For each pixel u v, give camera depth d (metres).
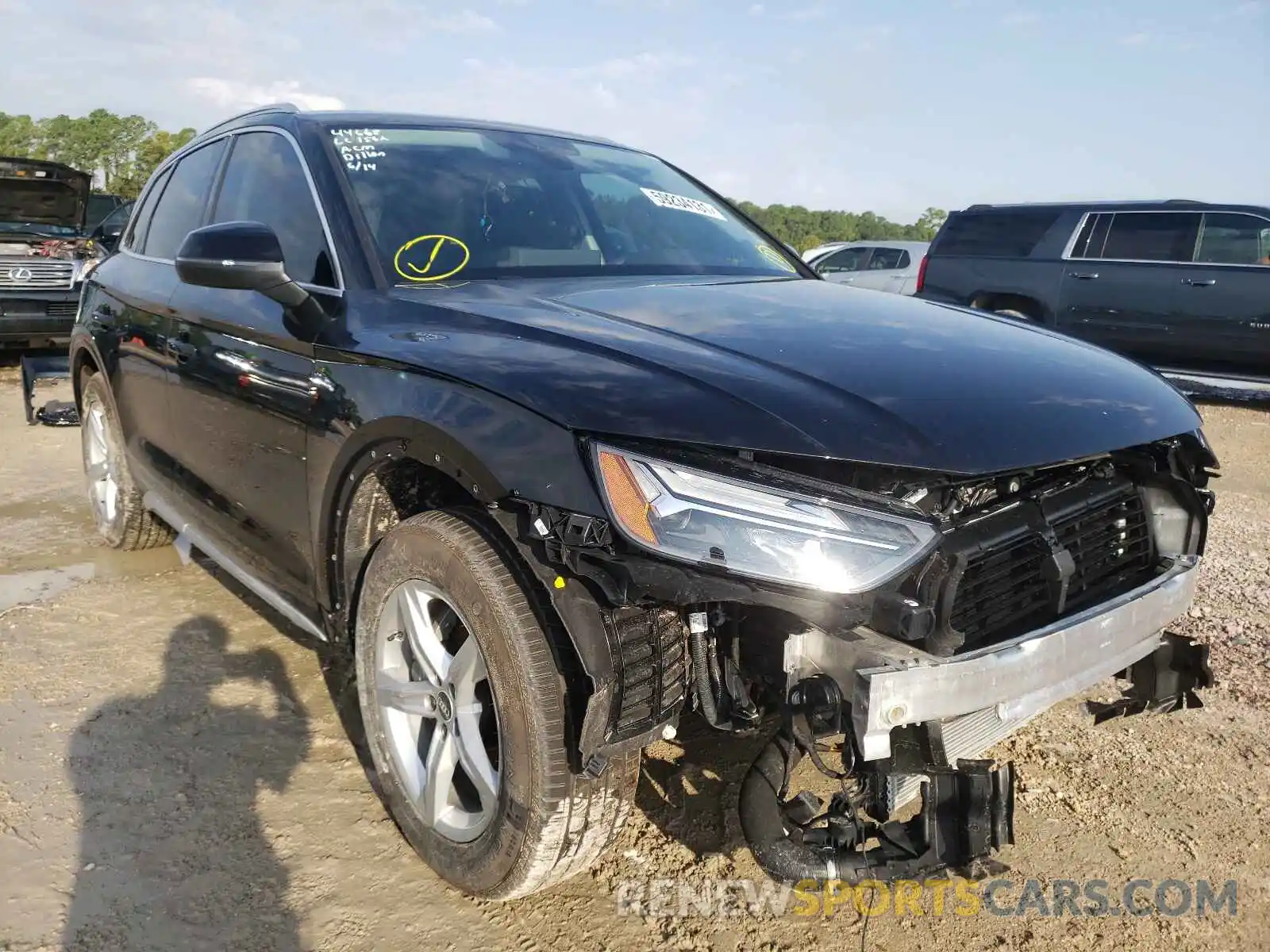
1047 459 1.92
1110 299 9.97
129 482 4.26
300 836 2.50
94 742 2.89
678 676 1.95
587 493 1.79
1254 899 2.36
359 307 2.55
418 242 2.80
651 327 2.29
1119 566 2.31
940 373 2.11
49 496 5.51
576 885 2.37
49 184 11.20
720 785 2.76
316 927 2.19
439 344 2.23
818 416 1.85
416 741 2.43
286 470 2.70
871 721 1.73
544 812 1.99
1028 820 2.66
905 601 1.72
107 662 3.41
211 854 2.41
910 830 1.93
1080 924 2.27
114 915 2.19
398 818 2.45
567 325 2.26
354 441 2.31
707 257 3.34
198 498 3.40
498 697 2.02
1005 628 1.99
